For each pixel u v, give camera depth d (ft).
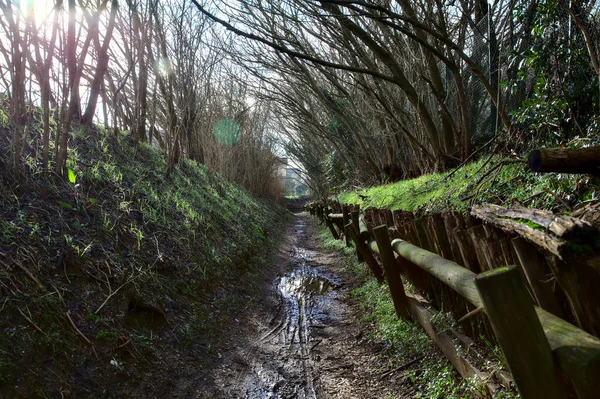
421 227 12.10
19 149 13.46
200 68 33.53
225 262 20.51
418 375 10.68
